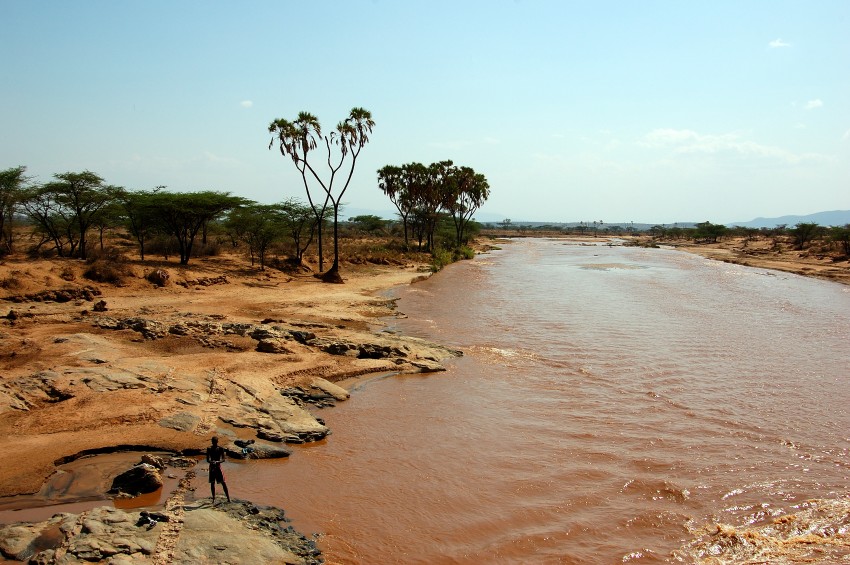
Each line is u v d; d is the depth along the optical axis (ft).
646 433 48.29
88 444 39.63
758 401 56.34
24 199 127.75
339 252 193.57
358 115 145.48
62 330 69.67
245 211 145.38
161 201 128.16
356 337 77.41
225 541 28.66
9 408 44.52
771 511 35.88
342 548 31.22
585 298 125.70
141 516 29.94
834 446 45.75
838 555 31.01
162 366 56.90
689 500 37.14
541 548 31.91
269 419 47.96
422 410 53.62
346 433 47.85
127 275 110.52
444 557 30.86
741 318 101.45
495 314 104.01
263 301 108.06
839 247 244.22
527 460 43.09
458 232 292.40
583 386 61.11
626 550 31.68
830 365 69.56
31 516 31.35
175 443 41.34
